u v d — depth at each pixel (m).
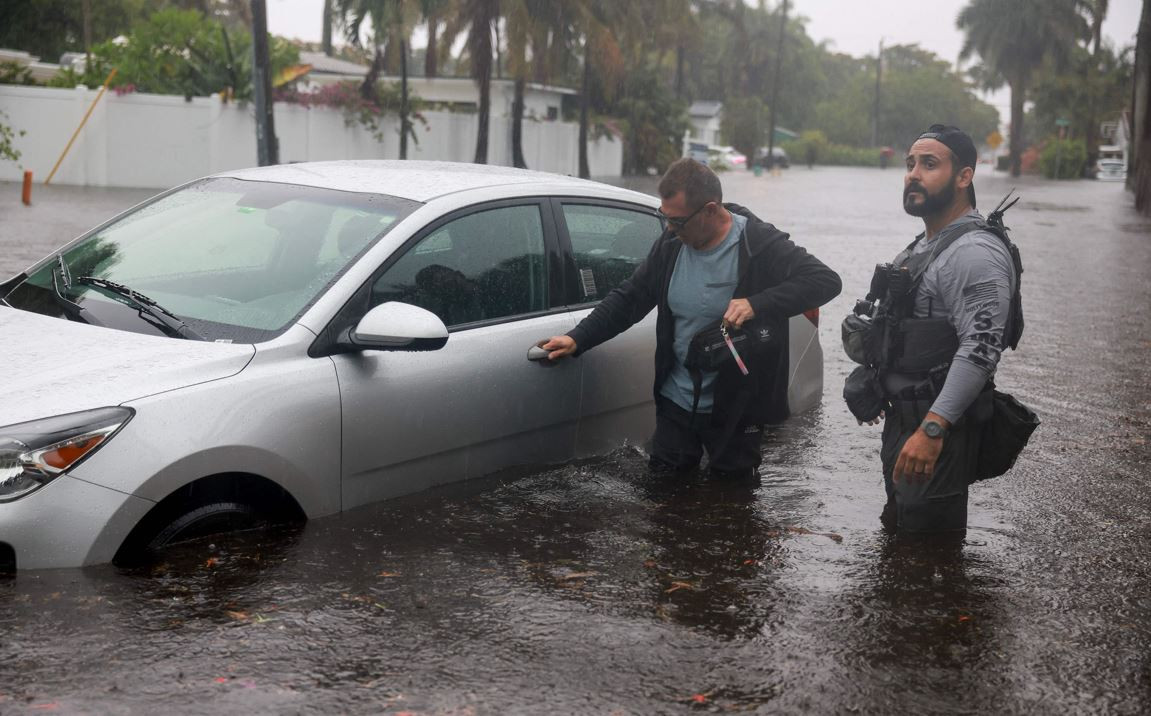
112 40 31.39
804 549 4.39
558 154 46.62
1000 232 4.25
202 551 3.85
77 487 3.50
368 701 3.03
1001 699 3.25
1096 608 3.95
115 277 4.52
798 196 38.53
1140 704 3.25
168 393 3.70
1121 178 76.88
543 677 3.23
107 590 3.50
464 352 4.53
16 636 3.23
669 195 4.67
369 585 3.77
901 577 4.15
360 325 4.05
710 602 3.84
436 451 4.48
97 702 2.95
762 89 122.69
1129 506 5.14
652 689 3.20
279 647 3.30
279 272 4.34
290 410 3.93
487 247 4.77
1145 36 41.72
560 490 4.87
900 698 3.22
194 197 4.97
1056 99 88.06
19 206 19.66
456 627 3.52
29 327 4.17
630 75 52.03
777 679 3.30
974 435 4.42
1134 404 7.34
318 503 4.10
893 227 24.30
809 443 5.98
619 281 5.35
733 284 4.81
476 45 35.75
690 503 4.86
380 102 33.91
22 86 27.67
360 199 4.64
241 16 52.97
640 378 5.35
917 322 4.31
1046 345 9.58
